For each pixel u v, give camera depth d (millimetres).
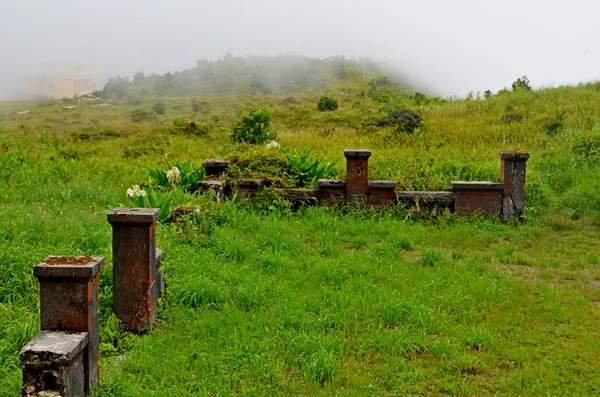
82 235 6633
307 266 6977
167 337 4848
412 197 9922
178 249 6836
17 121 45469
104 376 4043
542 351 4805
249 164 10719
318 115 30547
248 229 8727
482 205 9781
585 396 4074
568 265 7512
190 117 46938
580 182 12117
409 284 6387
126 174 12234
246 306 5637
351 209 9914
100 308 5121
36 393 3338
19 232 6707
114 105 62781
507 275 6984
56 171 11766
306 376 4180
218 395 3898
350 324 5211
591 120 18141
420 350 4770
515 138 17781
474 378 4332
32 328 4531
